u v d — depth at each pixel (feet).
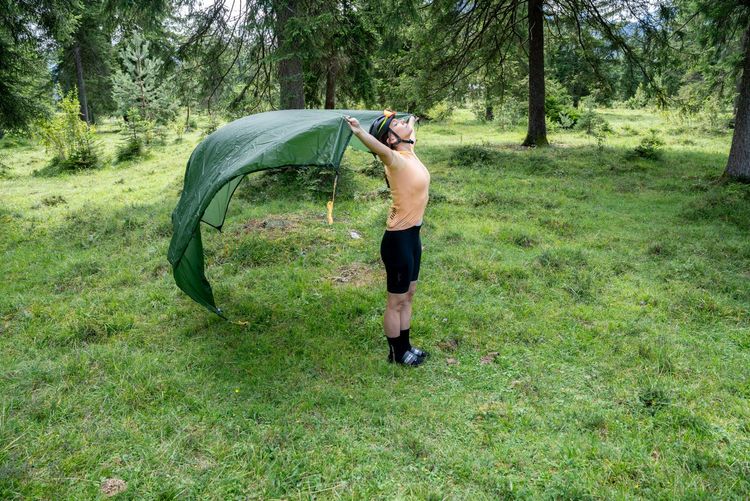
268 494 8.92
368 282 18.67
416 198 12.14
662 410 11.06
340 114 14.23
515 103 76.23
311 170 30.96
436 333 14.99
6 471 9.22
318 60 39.93
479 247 21.89
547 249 21.36
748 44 34.30
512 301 17.03
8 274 21.21
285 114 15.12
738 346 14.01
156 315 16.65
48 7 35.88
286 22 34.30
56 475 9.46
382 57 42.86
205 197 12.34
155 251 22.44
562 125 74.59
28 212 31.94
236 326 15.67
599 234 23.98
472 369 13.16
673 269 19.21
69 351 14.49
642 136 64.34
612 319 15.69
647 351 13.52
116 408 11.53
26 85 41.63
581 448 9.93
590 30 50.62
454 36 49.78
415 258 12.76
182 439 10.38
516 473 9.38
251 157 12.09
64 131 53.21
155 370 13.11
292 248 21.52
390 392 12.15
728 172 35.40
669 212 28.02
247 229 23.93
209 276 19.62
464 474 9.35
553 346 14.15
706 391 11.84
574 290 17.46
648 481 9.04
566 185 34.37
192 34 37.70
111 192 37.83
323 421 10.96
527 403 11.64
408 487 9.04
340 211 27.04
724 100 66.49
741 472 9.11
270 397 11.96
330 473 9.36
